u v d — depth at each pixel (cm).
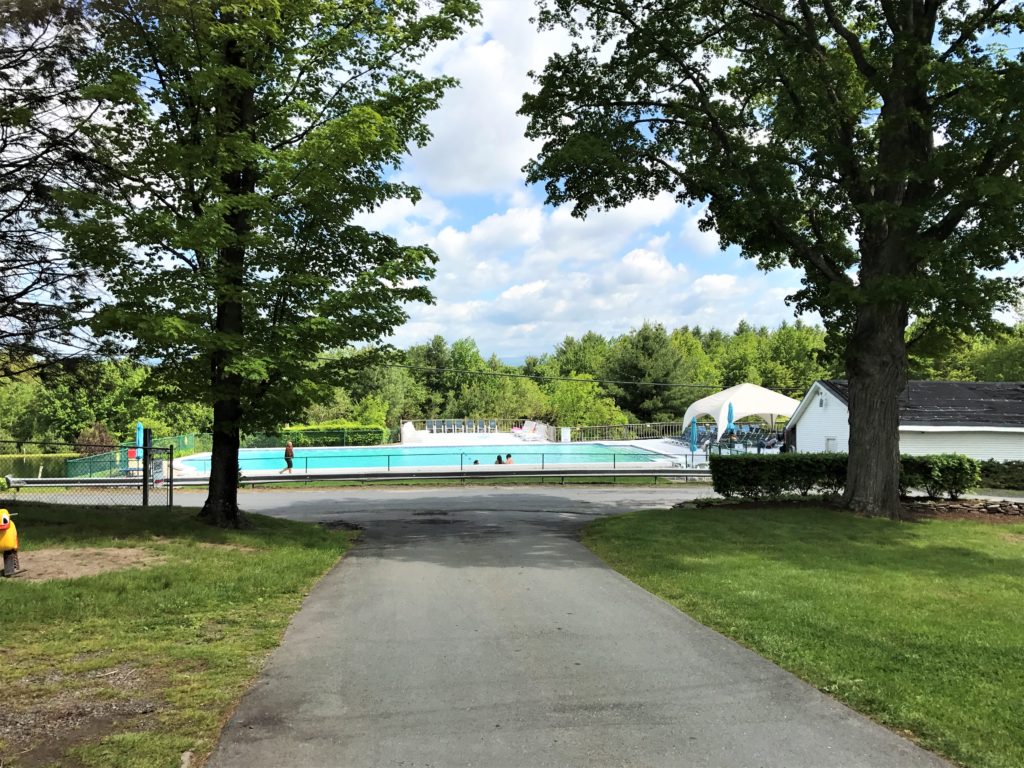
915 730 402
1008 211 1241
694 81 1672
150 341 1002
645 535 1200
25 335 1246
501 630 616
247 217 1141
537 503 2105
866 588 780
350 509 1945
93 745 364
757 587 781
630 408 6038
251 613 661
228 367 975
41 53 1116
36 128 1112
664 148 1722
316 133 1039
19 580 708
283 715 419
